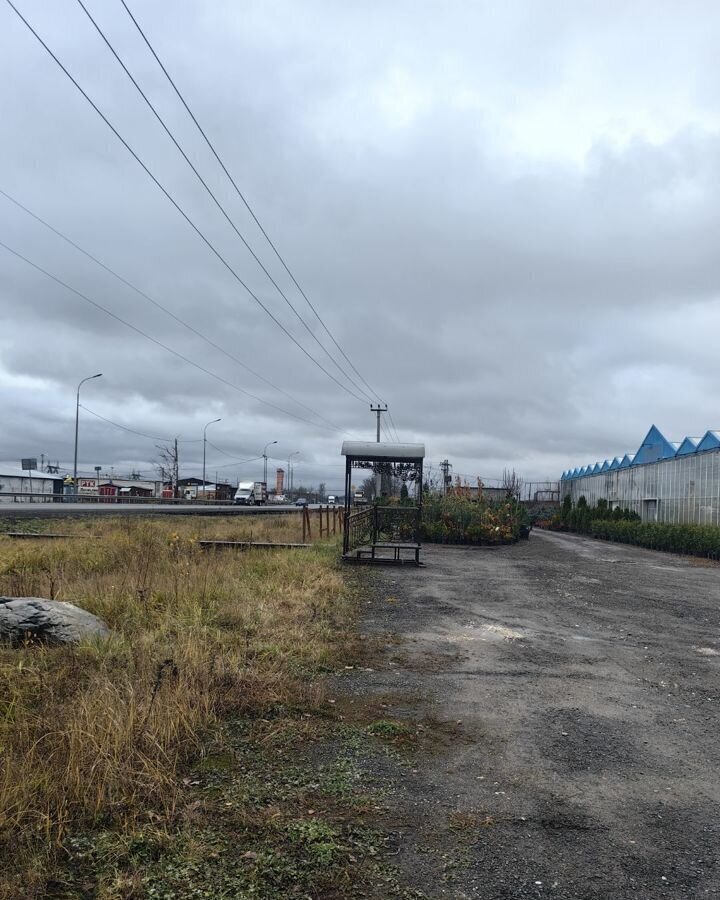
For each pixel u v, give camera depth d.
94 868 2.98
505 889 2.96
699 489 29.25
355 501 27.06
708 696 5.98
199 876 2.95
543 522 47.12
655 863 3.21
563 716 5.30
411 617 9.11
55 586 8.72
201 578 9.55
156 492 91.62
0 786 3.37
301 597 9.43
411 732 4.83
